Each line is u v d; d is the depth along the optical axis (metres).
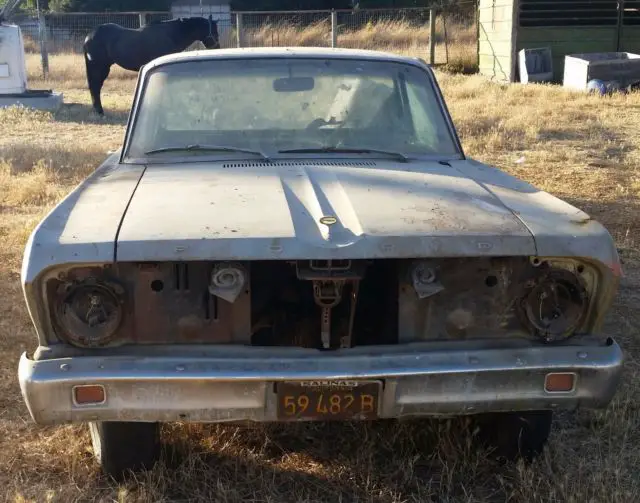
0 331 4.66
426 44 24.67
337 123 3.93
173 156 3.78
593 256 2.76
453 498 3.09
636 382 3.99
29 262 2.62
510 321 2.84
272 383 2.64
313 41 24.73
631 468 3.29
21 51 15.16
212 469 3.23
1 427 3.62
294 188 3.21
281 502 3.05
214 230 2.73
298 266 2.75
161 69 4.06
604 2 17.50
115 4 37.59
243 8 36.56
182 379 2.60
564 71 16.27
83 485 3.16
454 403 2.71
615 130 11.23
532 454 3.29
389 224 2.80
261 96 3.97
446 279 2.81
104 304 2.70
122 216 2.88
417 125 4.02
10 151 9.90
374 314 3.05
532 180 8.38
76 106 15.40
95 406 2.63
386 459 3.36
